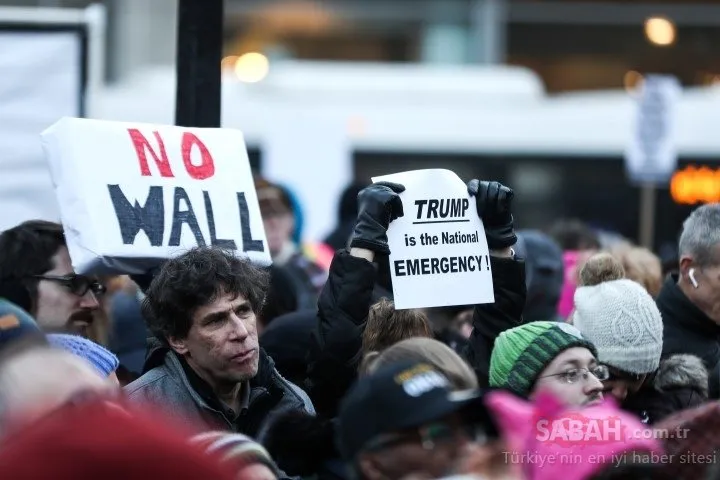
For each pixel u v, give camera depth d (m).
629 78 33.12
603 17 32.88
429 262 4.85
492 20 31.27
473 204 4.97
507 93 18.42
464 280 4.89
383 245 4.74
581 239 10.04
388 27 34.19
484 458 3.16
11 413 2.61
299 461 3.95
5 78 8.34
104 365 4.37
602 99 18.55
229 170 5.27
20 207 8.23
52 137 4.97
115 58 24.77
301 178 12.59
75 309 5.08
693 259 5.79
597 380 4.54
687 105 18.38
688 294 5.83
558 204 18.22
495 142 18.19
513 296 5.05
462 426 3.19
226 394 4.58
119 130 5.05
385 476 3.09
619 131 18.30
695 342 5.81
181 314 4.44
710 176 18.14
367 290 4.70
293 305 6.83
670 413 5.11
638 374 5.08
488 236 5.05
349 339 4.67
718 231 5.74
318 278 8.66
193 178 5.16
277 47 33.41
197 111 5.44
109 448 2.18
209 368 4.46
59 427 2.23
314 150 12.61
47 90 8.38
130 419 2.26
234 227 5.21
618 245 9.20
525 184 18.30
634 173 11.66
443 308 6.14
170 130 5.18
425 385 3.10
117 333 6.61
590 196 18.25
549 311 7.67
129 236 4.94
